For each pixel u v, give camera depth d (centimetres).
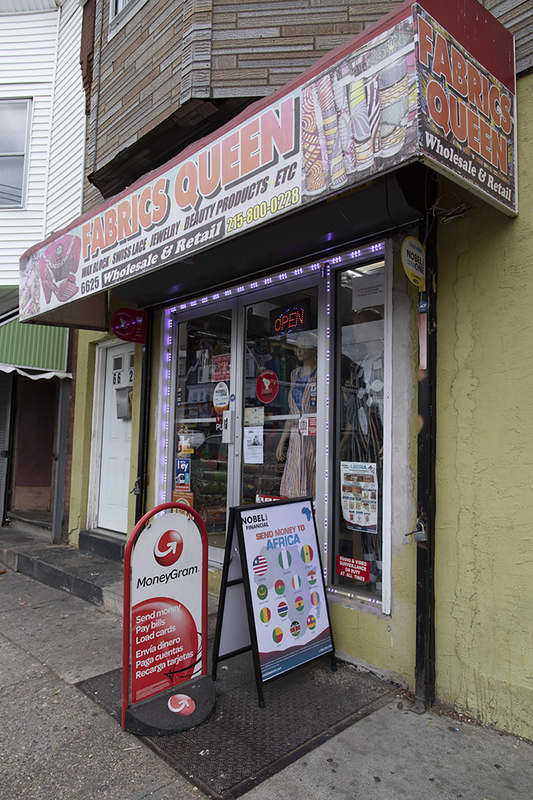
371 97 216
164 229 333
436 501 290
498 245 275
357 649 322
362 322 352
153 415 536
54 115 801
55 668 343
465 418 282
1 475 820
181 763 237
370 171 217
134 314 536
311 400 388
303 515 326
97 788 223
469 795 215
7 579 570
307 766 233
